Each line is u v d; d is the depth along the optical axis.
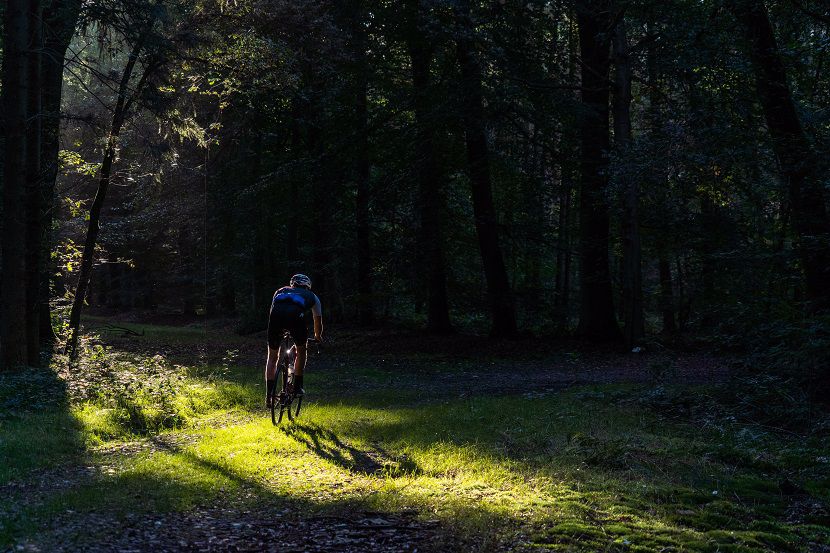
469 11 18.88
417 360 19.53
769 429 8.65
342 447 8.01
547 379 15.22
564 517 5.25
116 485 5.95
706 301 20.03
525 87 19.73
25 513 5.05
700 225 19.89
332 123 23.94
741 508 5.65
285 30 17.92
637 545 4.68
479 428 8.93
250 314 31.17
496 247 23.42
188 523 5.12
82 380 11.04
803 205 10.87
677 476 6.62
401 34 21.47
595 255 21.42
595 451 7.41
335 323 30.17
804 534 5.08
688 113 13.11
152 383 10.85
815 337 9.14
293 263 29.09
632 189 17.00
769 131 12.51
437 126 21.19
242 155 30.56
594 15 18.86
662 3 16.36
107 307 48.38
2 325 12.47
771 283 11.38
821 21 13.12
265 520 5.29
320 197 24.30
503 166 23.14
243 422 9.76
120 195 38.59
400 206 23.58
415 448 7.82
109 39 14.79
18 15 12.45
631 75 19.19
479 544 4.73
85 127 16.59
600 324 21.33
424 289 25.34
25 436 7.75
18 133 12.48
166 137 16.19
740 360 10.38
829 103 13.34
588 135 20.98
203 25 16.45
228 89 18.14
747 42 13.59
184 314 42.16
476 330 30.44
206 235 31.73
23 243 12.61
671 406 10.30
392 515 5.39
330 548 4.67
